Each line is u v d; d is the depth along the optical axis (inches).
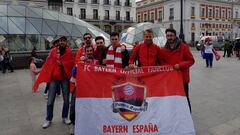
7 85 384.5
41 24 752.3
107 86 161.3
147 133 156.3
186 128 158.2
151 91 162.2
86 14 2133.4
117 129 156.6
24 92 330.6
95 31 871.1
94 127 157.0
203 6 2239.2
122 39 1135.6
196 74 471.2
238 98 282.5
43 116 228.4
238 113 229.3
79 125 158.1
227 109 241.8
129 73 163.2
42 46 720.3
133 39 1122.7
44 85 376.8
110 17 2228.1
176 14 2230.6
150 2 2534.5
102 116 157.8
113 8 2233.0
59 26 783.7
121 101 159.6
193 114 227.3
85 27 856.3
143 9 2659.9
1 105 266.5
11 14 728.3
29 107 257.8
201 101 270.5
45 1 1683.1
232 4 2391.7
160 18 2418.8
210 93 307.9
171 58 179.9
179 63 170.4
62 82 205.6
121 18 2268.7
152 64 178.1
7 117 226.7
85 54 185.5
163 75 165.0
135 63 184.5
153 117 158.1
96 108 158.9
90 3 2137.1
